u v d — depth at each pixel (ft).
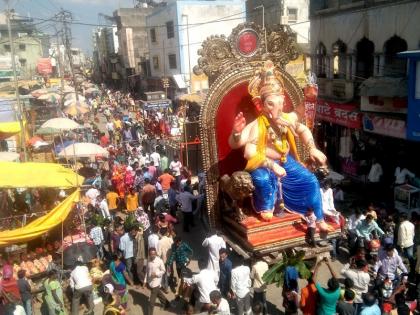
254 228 36.40
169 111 109.09
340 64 62.49
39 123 94.07
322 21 65.36
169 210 48.16
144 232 38.45
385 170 52.70
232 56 40.83
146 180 50.57
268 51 41.96
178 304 33.14
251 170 37.37
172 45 129.90
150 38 149.59
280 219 37.63
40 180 38.24
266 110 37.55
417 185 44.42
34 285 35.32
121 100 157.17
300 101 42.78
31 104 99.76
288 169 38.40
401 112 45.91
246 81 40.27
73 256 35.86
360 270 27.68
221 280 31.35
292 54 43.01
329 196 40.55
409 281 30.45
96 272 35.22
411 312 26.58
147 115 108.68
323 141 65.21
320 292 24.35
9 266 32.53
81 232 41.73
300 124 40.11
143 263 36.22
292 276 27.55
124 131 88.79
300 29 97.35
